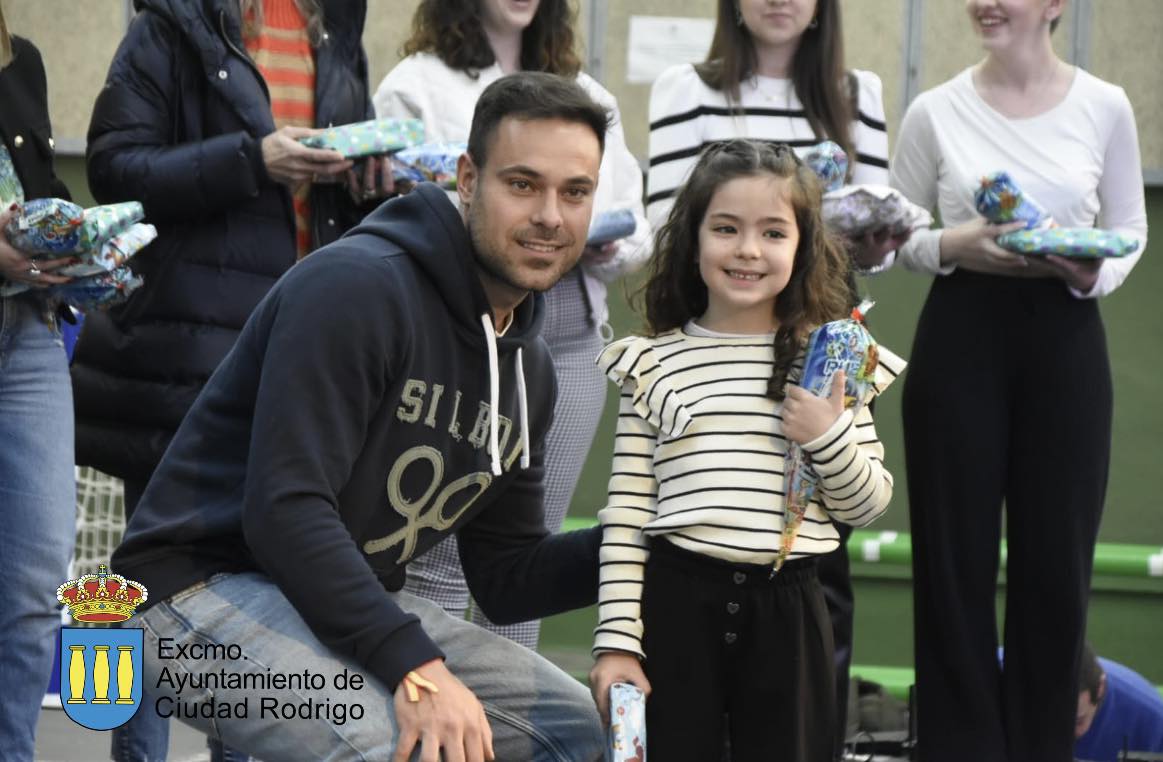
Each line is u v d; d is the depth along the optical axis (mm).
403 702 3336
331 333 3391
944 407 5160
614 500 3902
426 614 3932
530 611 4086
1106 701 5828
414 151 4656
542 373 3957
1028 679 5207
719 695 3816
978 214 5297
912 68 7598
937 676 5234
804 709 3822
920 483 5234
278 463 3348
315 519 3336
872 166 5355
